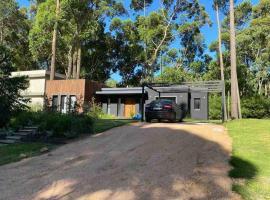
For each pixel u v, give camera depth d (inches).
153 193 319.3
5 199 319.0
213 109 1369.3
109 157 453.4
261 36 1761.8
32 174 400.5
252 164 402.0
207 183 340.5
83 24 1695.4
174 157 439.2
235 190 320.2
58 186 350.3
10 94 764.6
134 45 2052.2
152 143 522.6
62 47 1721.2
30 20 2142.0
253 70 1851.6
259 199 299.7
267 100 1414.9
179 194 315.6
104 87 1481.3
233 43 1018.1
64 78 1694.1
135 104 1380.4
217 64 1830.7
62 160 458.9
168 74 1791.3
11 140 620.1
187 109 1279.5
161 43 2006.6
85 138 606.2
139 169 392.2
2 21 2063.2
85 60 2012.8
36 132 641.0
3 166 452.1
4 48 809.5
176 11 2011.6
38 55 1756.9
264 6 1802.4
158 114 842.2
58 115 704.4
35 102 1416.1
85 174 385.4
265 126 677.3
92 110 945.5
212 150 477.4
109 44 2022.6
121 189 331.9
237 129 655.1
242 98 1449.3
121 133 621.9
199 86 961.5
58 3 1598.2
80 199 313.3
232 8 1043.9
